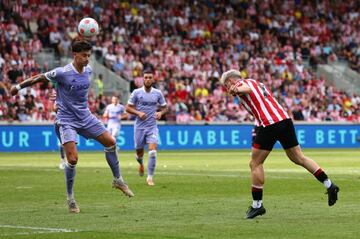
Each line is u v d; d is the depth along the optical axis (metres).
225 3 129.62
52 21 111.19
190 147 104.06
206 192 39.38
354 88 126.00
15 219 28.97
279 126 29.48
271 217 29.23
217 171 56.81
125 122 100.31
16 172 55.91
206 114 108.81
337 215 29.73
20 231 25.80
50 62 108.06
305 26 132.62
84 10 114.94
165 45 117.31
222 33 124.38
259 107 29.61
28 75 102.38
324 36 132.50
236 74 29.91
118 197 37.00
